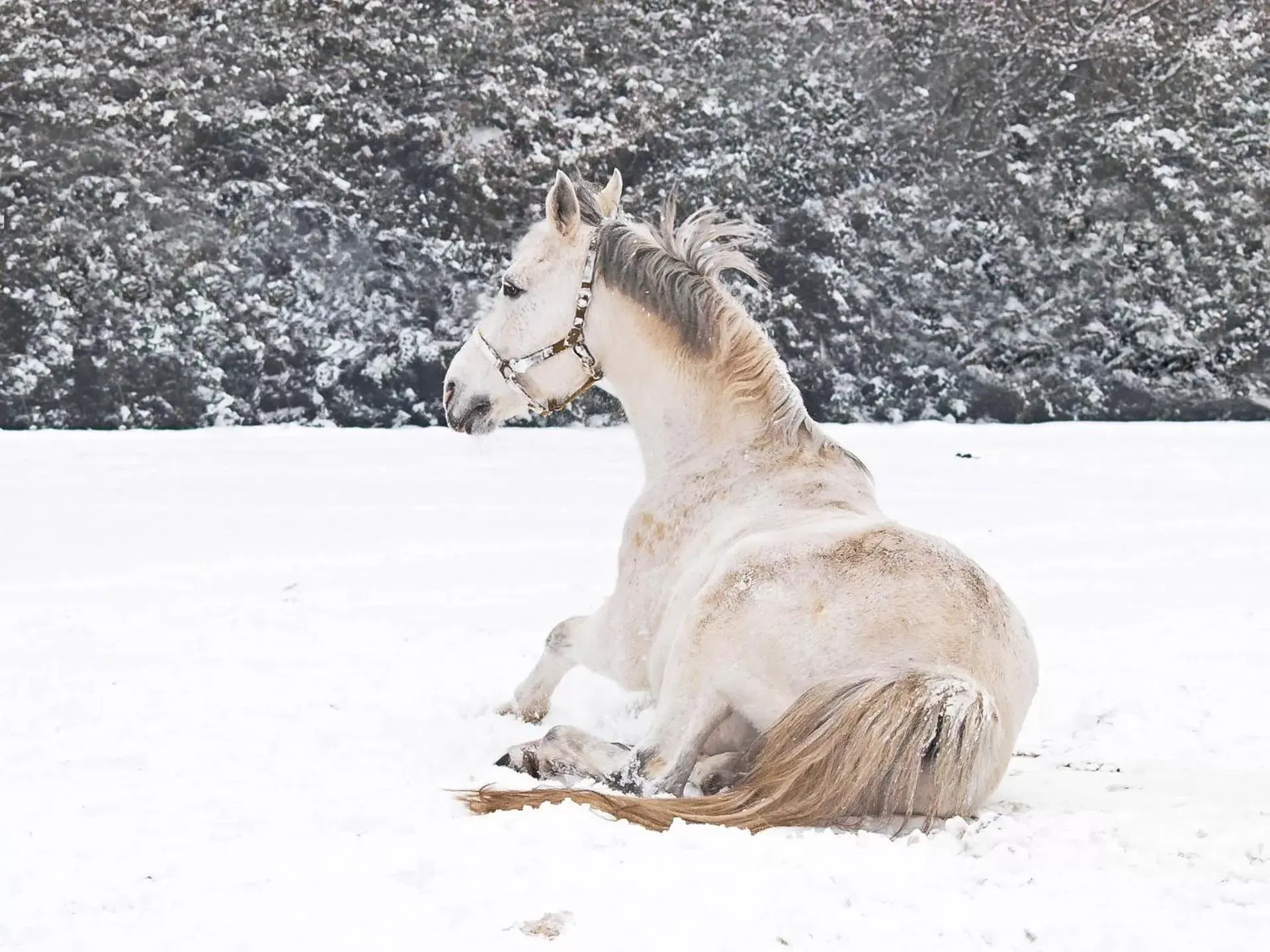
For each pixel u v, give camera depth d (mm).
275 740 3975
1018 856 2846
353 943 2297
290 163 20438
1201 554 8898
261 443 16438
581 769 3783
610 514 10953
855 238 21781
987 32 22328
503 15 21344
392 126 20703
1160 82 22734
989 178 22359
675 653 3715
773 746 3338
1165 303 22562
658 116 21547
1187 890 2650
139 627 6355
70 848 2838
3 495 11367
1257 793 3746
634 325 4414
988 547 9125
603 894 2521
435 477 13289
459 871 2648
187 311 19656
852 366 21703
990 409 21844
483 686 5117
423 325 20672
